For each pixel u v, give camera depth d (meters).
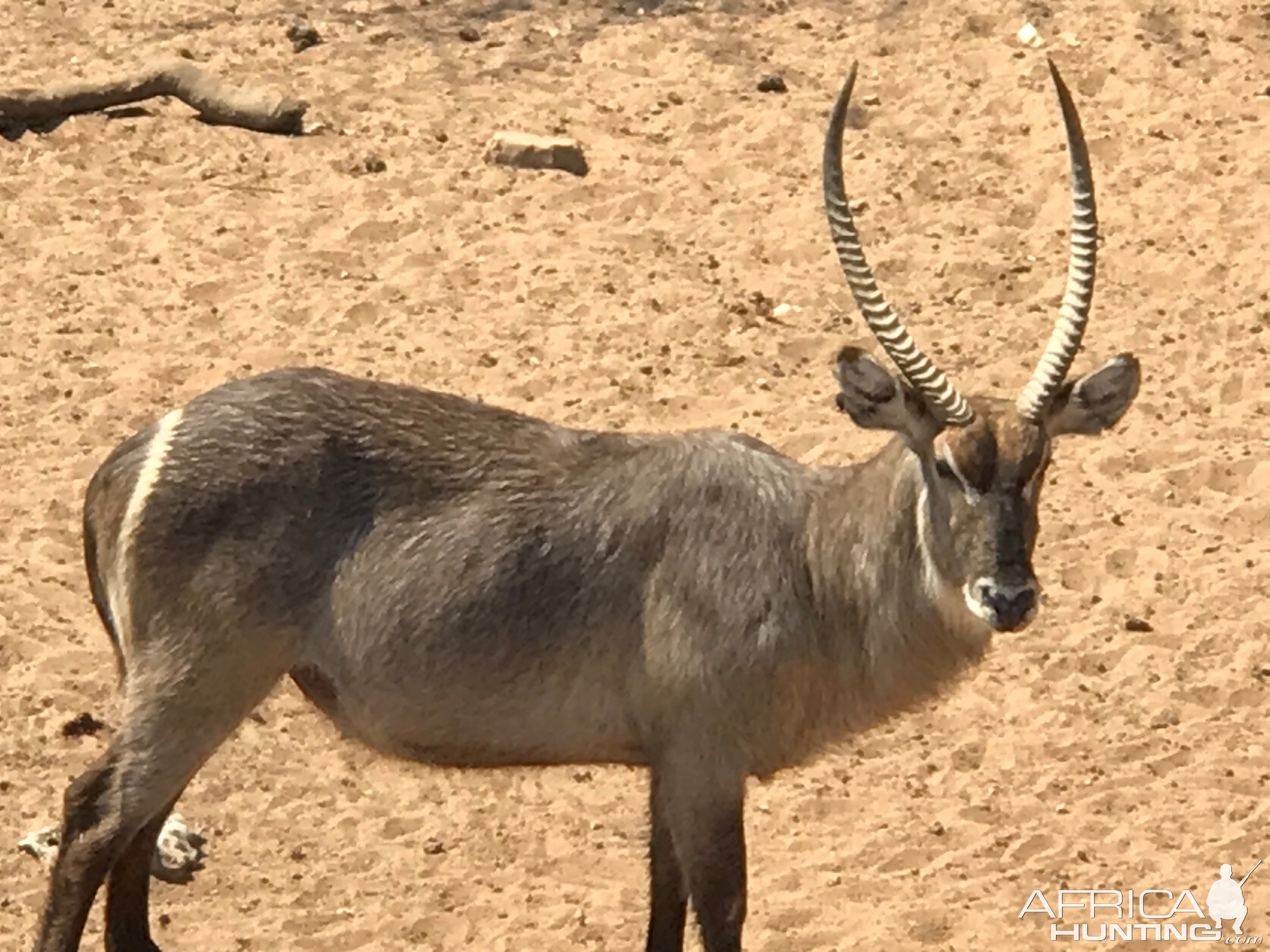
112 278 13.02
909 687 7.61
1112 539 11.16
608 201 14.00
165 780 7.64
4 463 11.39
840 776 9.61
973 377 12.46
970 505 7.12
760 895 8.84
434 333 12.67
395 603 7.52
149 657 7.61
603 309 12.96
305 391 7.66
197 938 8.53
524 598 7.52
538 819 9.30
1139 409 12.21
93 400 11.94
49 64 15.23
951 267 13.50
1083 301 7.24
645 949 8.20
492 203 13.90
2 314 12.63
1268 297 13.20
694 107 15.04
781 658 7.48
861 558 7.48
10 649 10.02
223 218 13.59
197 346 12.44
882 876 8.98
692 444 7.72
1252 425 12.07
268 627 7.54
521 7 16.28
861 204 14.12
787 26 16.12
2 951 8.35
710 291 13.18
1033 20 16.11
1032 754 9.73
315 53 15.55
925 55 15.76
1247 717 9.98
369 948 8.52
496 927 8.62
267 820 9.21
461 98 15.09
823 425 11.99
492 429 7.73
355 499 7.57
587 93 15.23
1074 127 7.23
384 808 9.32
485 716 7.64
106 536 7.76
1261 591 10.78
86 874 7.61
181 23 15.95
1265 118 15.01
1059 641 10.45
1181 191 14.23
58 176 13.93
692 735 7.55
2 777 9.27
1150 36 15.90
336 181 14.04
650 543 7.55
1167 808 9.38
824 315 13.02
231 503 7.50
